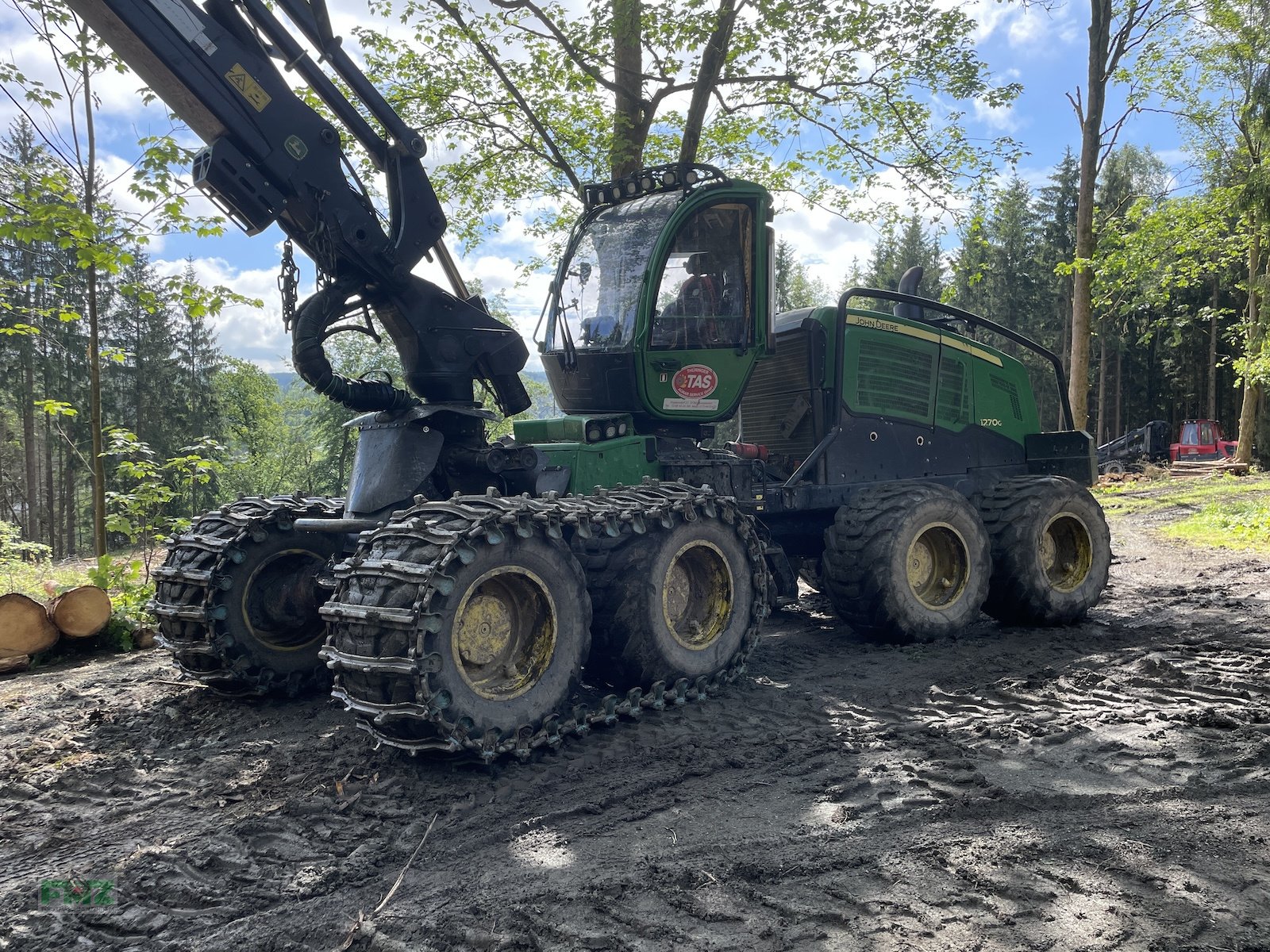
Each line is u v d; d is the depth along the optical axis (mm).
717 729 4543
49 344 33031
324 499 5785
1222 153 22828
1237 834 3170
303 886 3004
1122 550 11539
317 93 4980
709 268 5945
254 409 50062
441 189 11750
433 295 5184
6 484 35656
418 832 3430
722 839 3283
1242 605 7457
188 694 5559
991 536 6930
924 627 6258
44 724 5062
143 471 8453
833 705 4914
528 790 3805
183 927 2789
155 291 8211
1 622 6660
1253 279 22656
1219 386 42531
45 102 7965
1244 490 18000
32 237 6992
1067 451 7691
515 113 11398
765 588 5352
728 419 6145
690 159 10789
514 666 4219
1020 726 4445
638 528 4648
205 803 3803
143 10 4418
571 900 2844
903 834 3271
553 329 6242
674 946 2543
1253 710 4562
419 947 2605
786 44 10531
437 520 4109
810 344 6746
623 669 4742
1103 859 2998
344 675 4016
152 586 7844
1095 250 18234
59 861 3303
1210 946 2445
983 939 2516
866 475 6914
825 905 2754
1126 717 4527
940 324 7969
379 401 5133
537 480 5441
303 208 4832
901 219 12562
